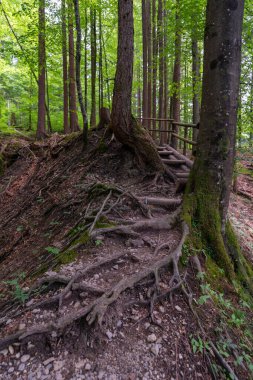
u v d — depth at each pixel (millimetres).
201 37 7594
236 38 3617
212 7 3631
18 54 9797
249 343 2803
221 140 3809
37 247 4730
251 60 6465
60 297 2607
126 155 6680
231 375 2301
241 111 6219
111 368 2125
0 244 5973
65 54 12328
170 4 9164
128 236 3775
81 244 3555
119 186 5438
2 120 16047
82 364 2125
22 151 11203
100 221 4062
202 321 2732
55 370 2062
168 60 11359
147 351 2303
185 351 2391
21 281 3424
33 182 8445
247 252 5074
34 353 2172
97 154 7078
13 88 18547
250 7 6160
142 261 3244
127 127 6328
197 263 3387
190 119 18766
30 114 16938
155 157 6414
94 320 2355
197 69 8953
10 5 10367
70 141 8734
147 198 4906
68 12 9117
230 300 3268
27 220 6293
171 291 2893
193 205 3996
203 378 2248
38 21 9461
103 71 16328
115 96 6188
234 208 7754
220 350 2508
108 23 14117
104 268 3135
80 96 7293
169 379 2145
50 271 3102
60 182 7031
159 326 2541
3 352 2158
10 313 2580
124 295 2729
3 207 8180
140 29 17109
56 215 5516
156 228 3992
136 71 21125
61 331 2295
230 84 3680
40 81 11891
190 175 4258
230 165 3914
